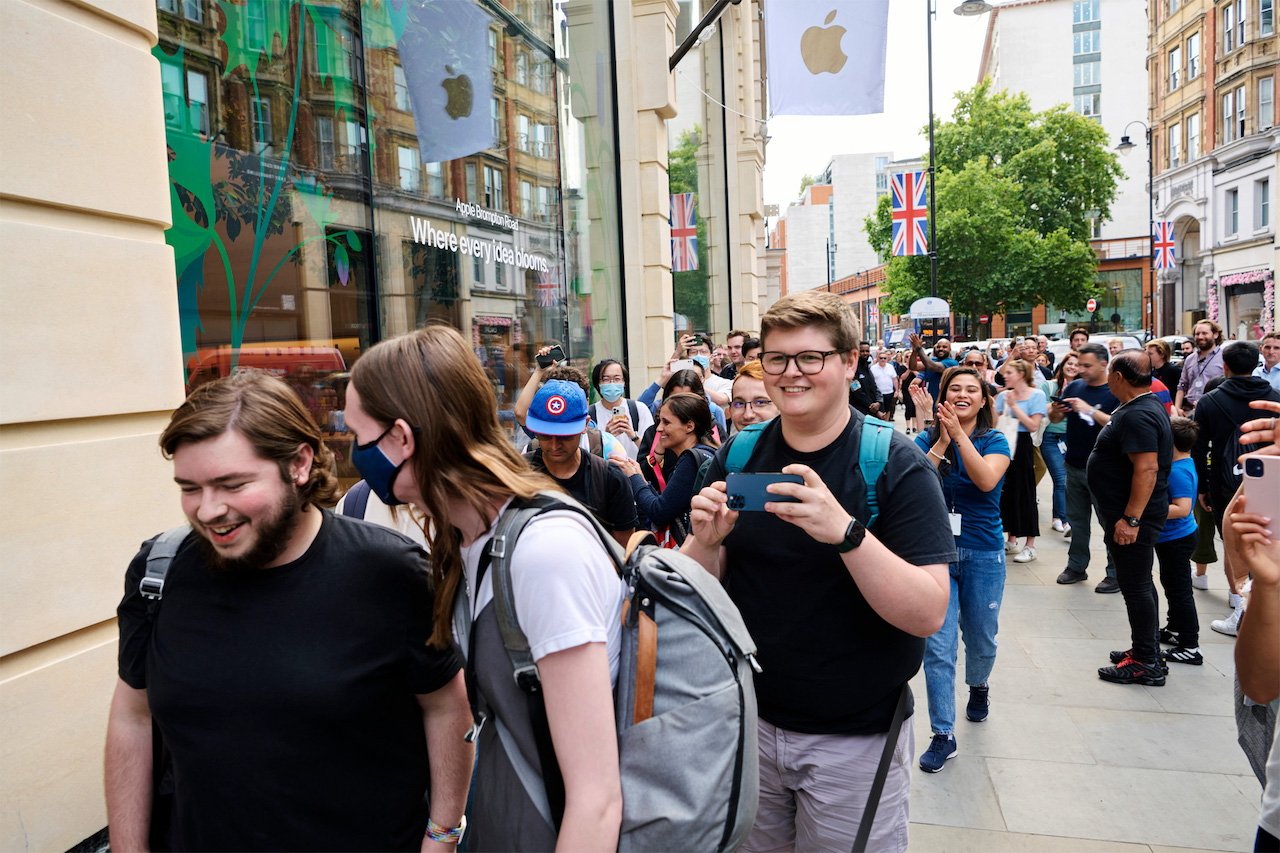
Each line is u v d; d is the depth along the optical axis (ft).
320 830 4.77
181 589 4.96
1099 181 136.98
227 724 4.69
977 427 13.25
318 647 4.77
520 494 4.63
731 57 55.57
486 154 19.29
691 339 26.58
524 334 21.02
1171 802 11.54
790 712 6.94
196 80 11.39
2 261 7.45
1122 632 18.48
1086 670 16.37
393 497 4.84
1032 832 10.91
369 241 14.94
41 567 7.72
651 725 4.47
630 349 31.07
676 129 42.86
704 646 4.61
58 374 7.91
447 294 17.53
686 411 13.03
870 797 6.56
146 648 5.08
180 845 4.97
